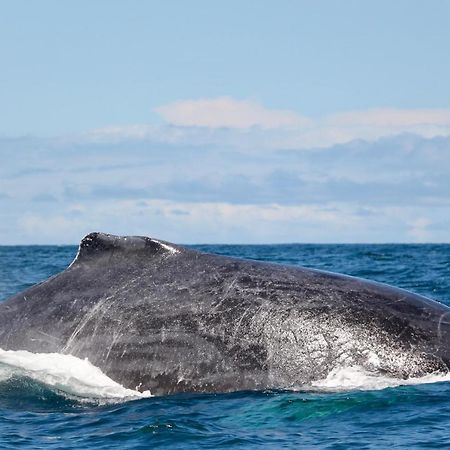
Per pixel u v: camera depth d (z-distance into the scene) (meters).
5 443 54.72
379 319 63.31
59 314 67.38
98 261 69.50
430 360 61.97
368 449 51.31
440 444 51.84
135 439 54.84
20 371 65.62
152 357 63.91
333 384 61.44
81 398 63.06
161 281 66.81
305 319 63.28
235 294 65.06
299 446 52.31
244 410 58.66
